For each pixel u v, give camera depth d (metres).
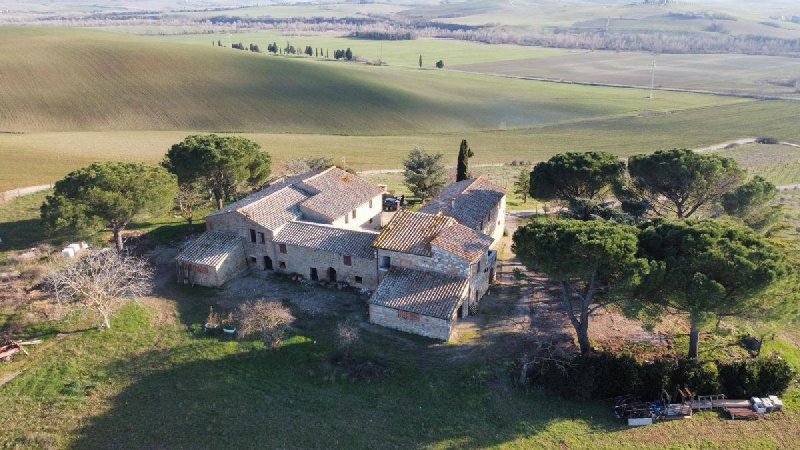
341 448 32.56
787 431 33.59
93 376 38.47
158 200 51.84
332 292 49.91
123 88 142.50
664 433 33.62
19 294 46.31
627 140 131.62
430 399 36.53
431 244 44.59
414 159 75.00
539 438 33.41
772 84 198.12
